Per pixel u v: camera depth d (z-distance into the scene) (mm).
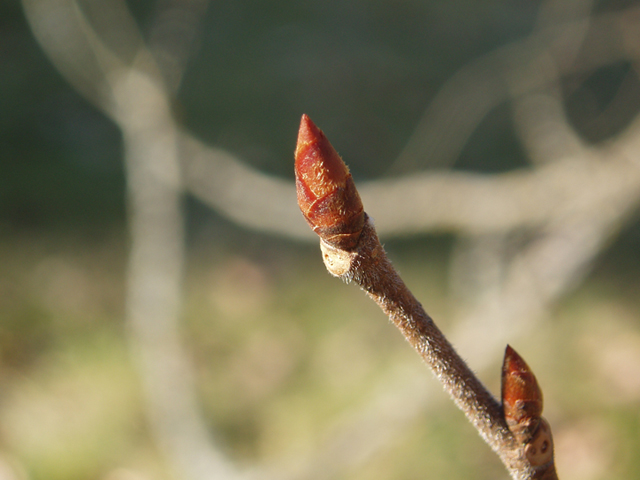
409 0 1026
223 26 934
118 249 580
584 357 472
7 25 875
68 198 632
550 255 436
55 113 745
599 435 405
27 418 414
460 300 510
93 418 420
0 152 680
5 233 580
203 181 529
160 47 581
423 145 676
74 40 589
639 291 542
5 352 459
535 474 129
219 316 525
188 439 406
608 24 559
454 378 128
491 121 782
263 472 386
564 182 468
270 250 601
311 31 952
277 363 485
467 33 973
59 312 503
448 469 395
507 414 128
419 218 508
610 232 436
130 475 395
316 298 545
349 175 124
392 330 503
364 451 388
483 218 490
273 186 536
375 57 903
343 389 450
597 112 751
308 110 794
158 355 436
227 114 772
